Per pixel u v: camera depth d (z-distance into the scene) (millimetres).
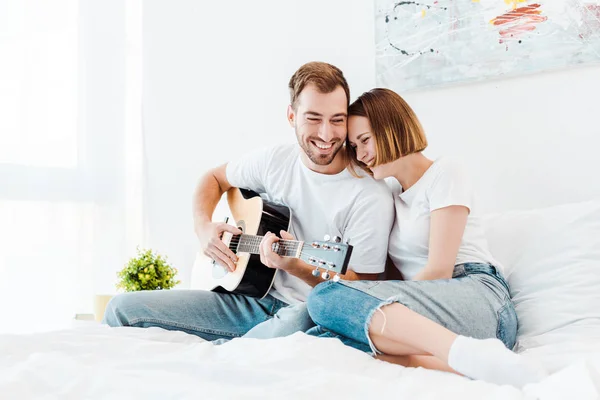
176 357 1175
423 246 1620
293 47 2525
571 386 844
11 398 896
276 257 1578
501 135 2059
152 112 2883
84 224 2682
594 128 1916
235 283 1781
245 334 1632
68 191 2646
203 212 2020
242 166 2020
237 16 2676
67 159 2656
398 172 1654
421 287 1351
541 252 1707
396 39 2234
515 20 2018
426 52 2172
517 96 2031
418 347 1150
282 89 2559
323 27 2449
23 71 2557
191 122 2785
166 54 2861
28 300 2510
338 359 1104
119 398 892
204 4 2766
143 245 2846
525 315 1565
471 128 2109
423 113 2199
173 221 2811
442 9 2141
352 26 2377
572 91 1947
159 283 2287
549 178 1981
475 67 2082
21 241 2500
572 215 1731
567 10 1938
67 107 2674
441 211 1548
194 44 2789
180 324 1720
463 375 1099
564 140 1960
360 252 1678
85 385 948
